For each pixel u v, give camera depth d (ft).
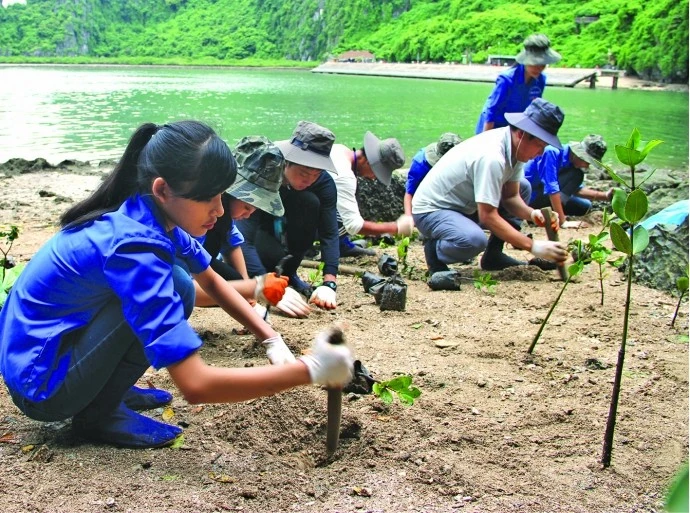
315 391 9.73
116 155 37.81
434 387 10.34
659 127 55.31
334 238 14.74
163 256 7.45
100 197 7.74
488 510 7.57
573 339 12.46
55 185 27.32
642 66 130.52
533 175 22.29
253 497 7.55
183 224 7.57
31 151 38.58
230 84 122.52
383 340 12.07
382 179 16.28
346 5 265.54
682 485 2.69
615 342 12.38
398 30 240.12
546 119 15.16
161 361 7.02
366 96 90.12
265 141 11.71
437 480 8.07
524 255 19.21
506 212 18.84
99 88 100.99
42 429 8.67
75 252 7.50
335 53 251.60
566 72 121.70
